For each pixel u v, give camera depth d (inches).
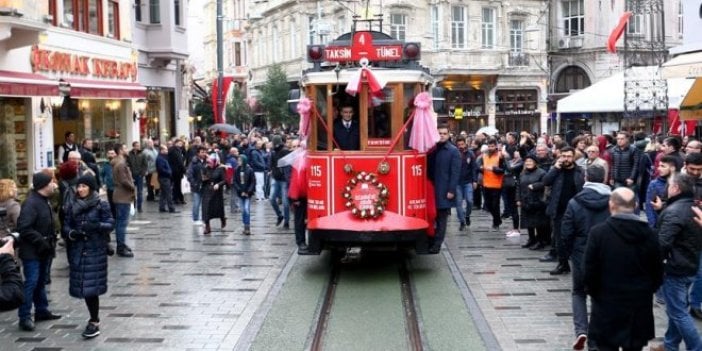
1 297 245.3
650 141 768.9
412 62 526.6
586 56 1903.3
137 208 893.2
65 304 445.1
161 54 1250.6
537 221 588.1
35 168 792.9
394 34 1747.0
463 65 1785.2
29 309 391.5
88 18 967.6
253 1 2386.8
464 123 1823.3
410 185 500.4
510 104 1868.8
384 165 498.0
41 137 807.7
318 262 563.5
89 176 375.6
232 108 1930.4
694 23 701.9
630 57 1771.7
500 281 490.9
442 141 536.4
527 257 572.7
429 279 502.3
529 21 1893.5
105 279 378.0
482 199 881.5
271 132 1569.9
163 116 1331.2
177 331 385.4
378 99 500.7
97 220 372.8
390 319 406.0
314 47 523.5
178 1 1311.5
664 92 895.1
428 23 1776.6
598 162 516.1
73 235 369.7
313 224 502.6
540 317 402.6
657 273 285.0
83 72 924.0
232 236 689.6
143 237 685.9
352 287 484.1
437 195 534.0
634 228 282.8
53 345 365.4
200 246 636.1
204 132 1593.3
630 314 281.4
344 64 519.5
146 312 423.2
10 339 375.6
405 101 503.8
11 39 733.3
